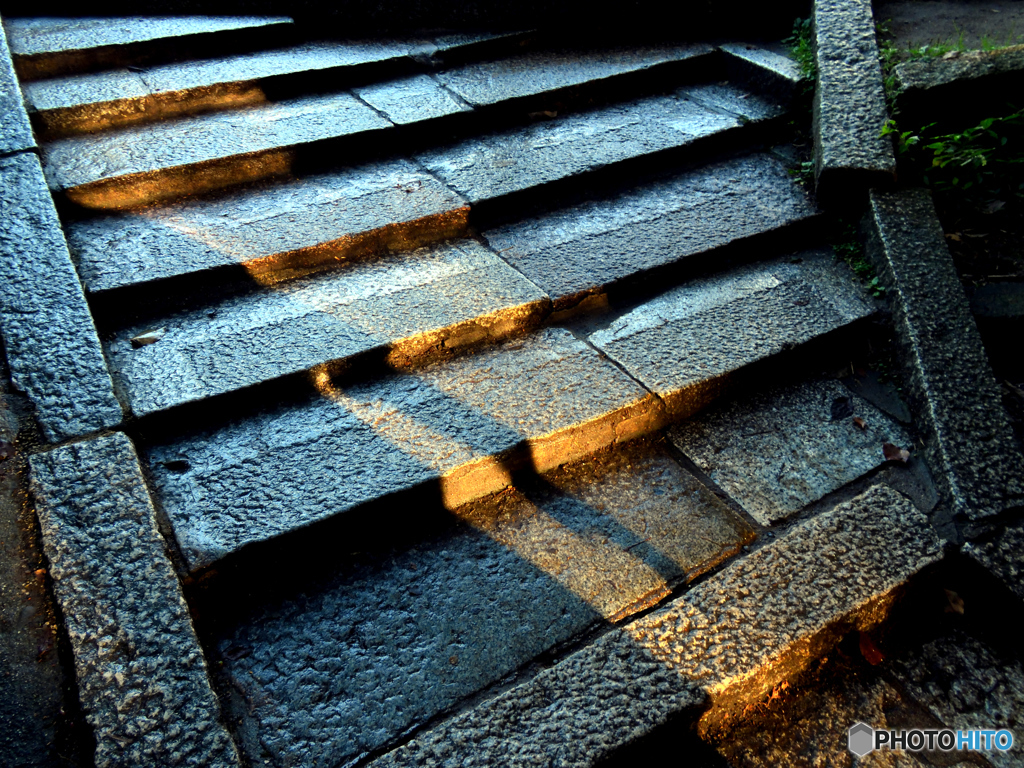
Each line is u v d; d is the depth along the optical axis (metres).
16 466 2.24
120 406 2.45
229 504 2.32
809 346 3.07
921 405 2.85
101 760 1.75
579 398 2.77
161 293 2.96
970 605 2.45
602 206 3.73
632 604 2.32
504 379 2.85
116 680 1.86
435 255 3.38
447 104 4.12
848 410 2.96
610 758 1.92
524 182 3.66
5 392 2.40
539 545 2.47
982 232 3.53
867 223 3.49
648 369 2.90
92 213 3.35
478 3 4.79
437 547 2.45
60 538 2.08
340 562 2.39
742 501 2.64
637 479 2.71
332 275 3.22
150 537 2.10
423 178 3.71
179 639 1.94
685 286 3.36
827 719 2.18
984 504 2.54
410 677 2.11
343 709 2.04
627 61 4.62
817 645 2.24
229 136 3.78
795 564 2.37
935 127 3.83
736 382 2.96
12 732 1.78
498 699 2.01
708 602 2.26
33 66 4.04
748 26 4.89
